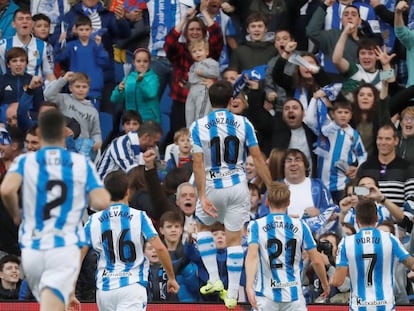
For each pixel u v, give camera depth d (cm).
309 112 5656
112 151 5528
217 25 6044
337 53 5878
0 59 5972
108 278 4266
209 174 4425
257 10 6184
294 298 4269
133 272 4269
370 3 6297
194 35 5916
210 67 5875
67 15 6200
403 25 6066
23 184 3609
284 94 5828
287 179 5275
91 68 6028
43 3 6338
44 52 6034
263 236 4262
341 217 5078
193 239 4738
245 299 4803
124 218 4275
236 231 4453
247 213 4469
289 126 5656
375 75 5925
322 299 4750
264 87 5828
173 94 5978
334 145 5600
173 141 5862
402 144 5616
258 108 5709
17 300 4572
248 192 4469
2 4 6350
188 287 4756
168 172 5331
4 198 3578
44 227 3597
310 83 5803
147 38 6203
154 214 5088
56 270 3584
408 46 6100
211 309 4559
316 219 5031
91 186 3628
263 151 5700
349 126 5631
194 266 4762
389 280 4316
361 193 4997
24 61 5819
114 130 5956
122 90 5938
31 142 5353
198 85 5878
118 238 4262
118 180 4288
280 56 5797
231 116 4425
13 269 4841
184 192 5106
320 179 5569
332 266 4791
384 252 4291
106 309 4291
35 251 3588
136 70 5938
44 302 3575
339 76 5925
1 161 5425
